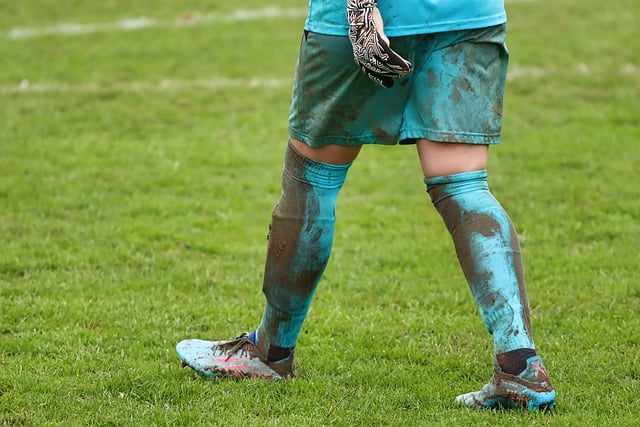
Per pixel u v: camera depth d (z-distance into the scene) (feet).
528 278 61.57
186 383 44.04
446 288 59.98
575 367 46.37
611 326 52.75
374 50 35.60
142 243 69.41
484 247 38.17
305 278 42.06
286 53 132.67
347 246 69.15
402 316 55.06
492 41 37.86
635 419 39.70
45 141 95.91
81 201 78.64
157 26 149.38
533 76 118.42
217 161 91.20
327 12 38.17
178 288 60.49
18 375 45.42
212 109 108.58
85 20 154.40
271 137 99.14
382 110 38.70
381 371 46.24
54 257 65.41
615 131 97.55
